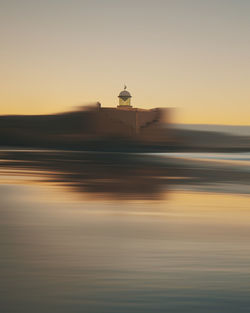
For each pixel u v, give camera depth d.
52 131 138.12
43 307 6.89
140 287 7.80
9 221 13.72
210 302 7.15
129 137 138.75
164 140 140.38
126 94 145.25
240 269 8.90
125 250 10.35
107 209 16.23
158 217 14.77
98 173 32.50
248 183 26.42
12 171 33.06
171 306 6.98
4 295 7.38
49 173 31.86
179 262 9.38
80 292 7.53
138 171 35.22
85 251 10.22
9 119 144.75
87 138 133.12
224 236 11.91
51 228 12.75
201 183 26.25
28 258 9.57
